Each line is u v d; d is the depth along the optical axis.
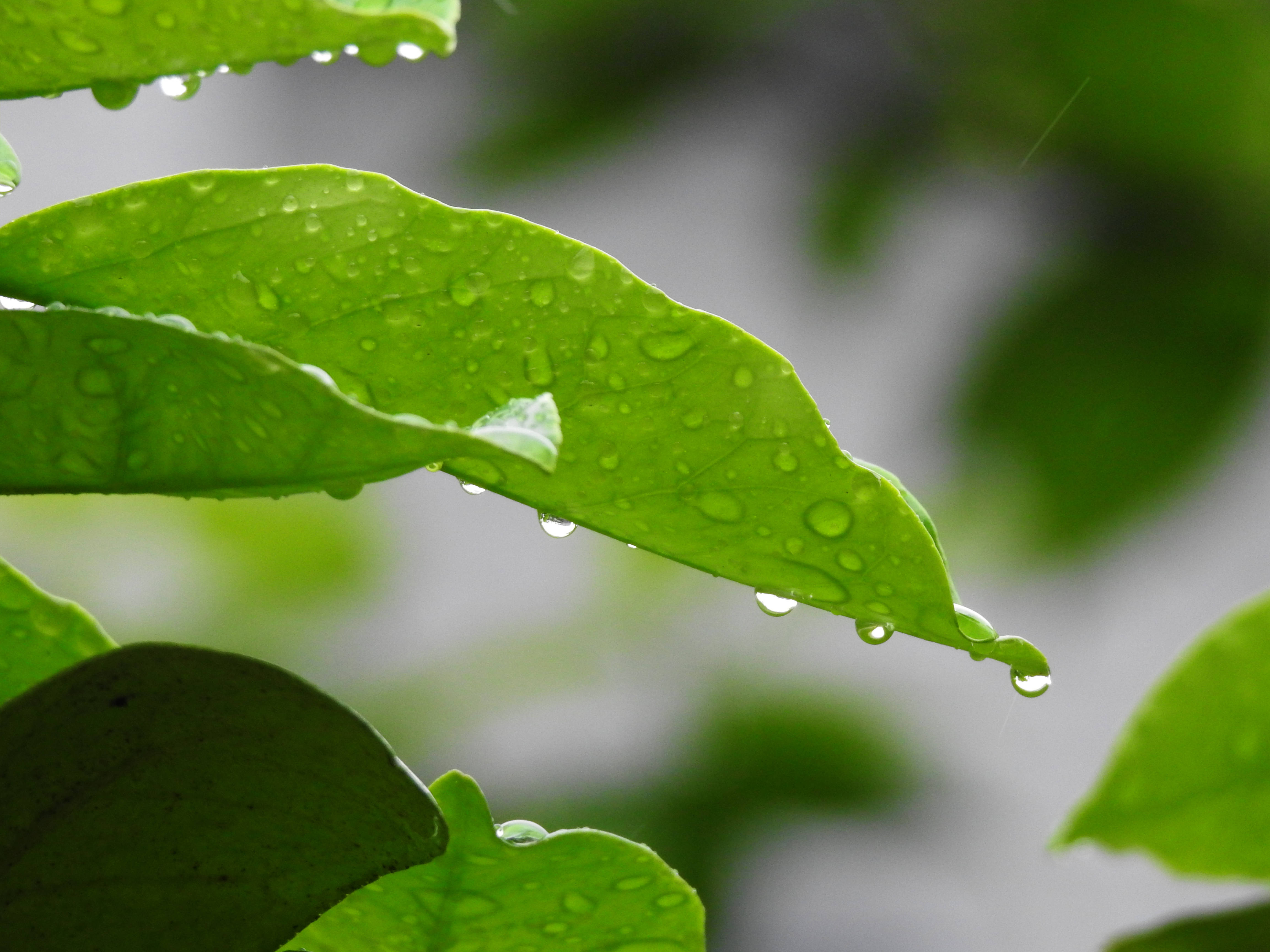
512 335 0.87
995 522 1.44
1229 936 0.87
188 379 0.84
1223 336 1.33
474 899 0.88
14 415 0.85
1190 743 0.88
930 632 0.87
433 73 1.52
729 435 0.87
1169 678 0.88
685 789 1.52
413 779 0.85
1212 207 1.33
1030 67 1.35
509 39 1.47
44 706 0.85
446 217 0.87
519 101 1.49
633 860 0.87
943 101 1.40
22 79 0.86
